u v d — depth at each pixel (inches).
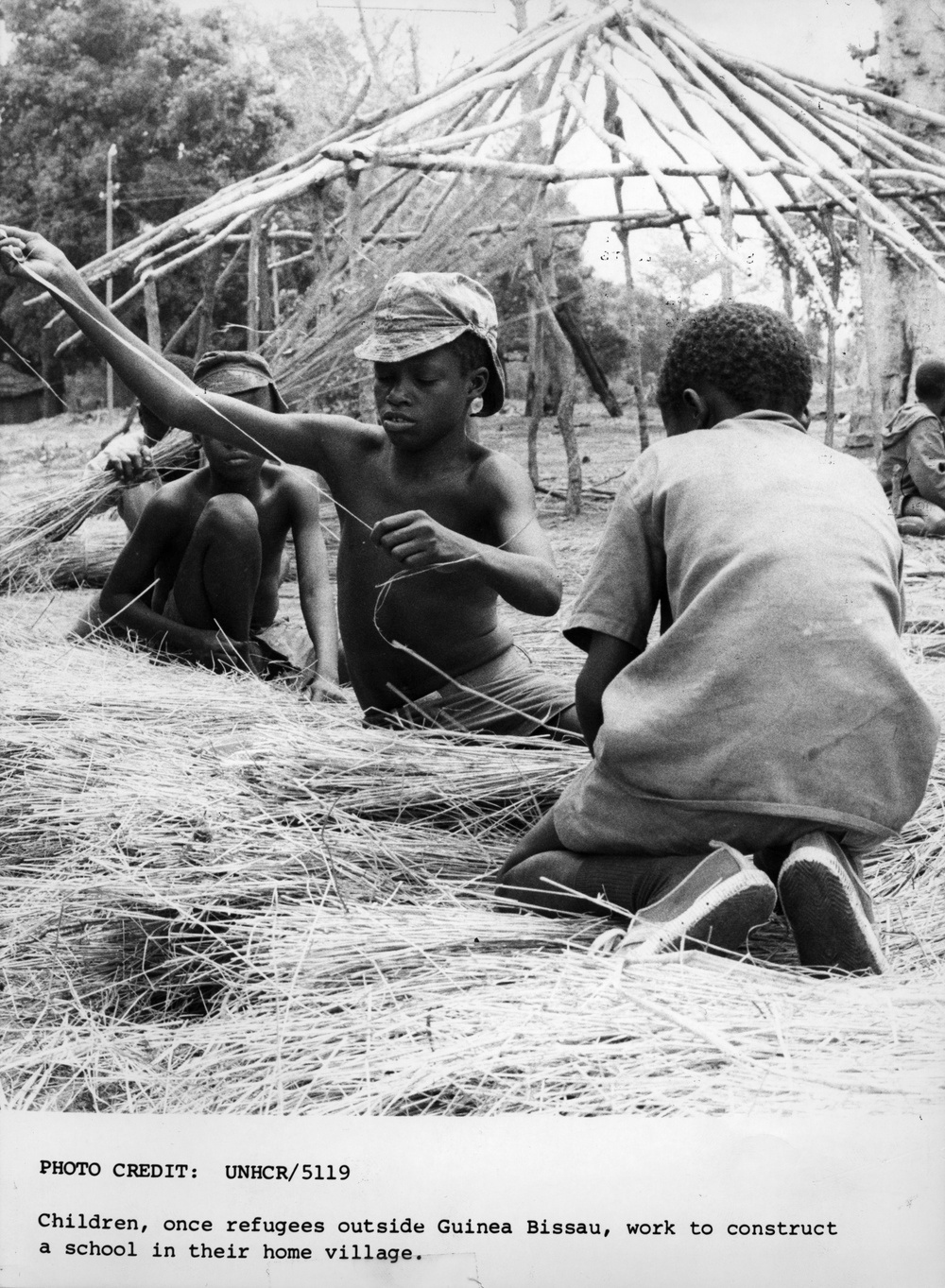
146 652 153.9
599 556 92.7
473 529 119.9
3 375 676.7
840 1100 73.8
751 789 82.4
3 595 198.2
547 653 163.3
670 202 201.9
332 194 232.2
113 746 116.8
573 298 301.7
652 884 87.5
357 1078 75.7
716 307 95.4
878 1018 76.1
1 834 101.7
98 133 623.8
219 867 94.6
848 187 226.7
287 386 207.9
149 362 116.5
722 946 81.7
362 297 207.6
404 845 103.3
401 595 120.9
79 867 97.5
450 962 84.0
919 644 160.2
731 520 86.8
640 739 84.8
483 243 232.8
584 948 85.5
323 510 225.9
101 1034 82.0
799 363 94.3
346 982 82.7
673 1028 75.5
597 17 227.1
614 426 403.5
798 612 83.4
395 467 119.6
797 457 90.0
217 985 87.7
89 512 202.7
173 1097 77.1
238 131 611.8
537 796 110.3
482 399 119.1
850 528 86.4
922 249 225.0
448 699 124.6
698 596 85.2
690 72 226.4
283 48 262.4
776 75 230.8
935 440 248.7
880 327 309.7
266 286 239.9
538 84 234.7
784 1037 75.1
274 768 110.7
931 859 102.7
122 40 623.2
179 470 197.8
